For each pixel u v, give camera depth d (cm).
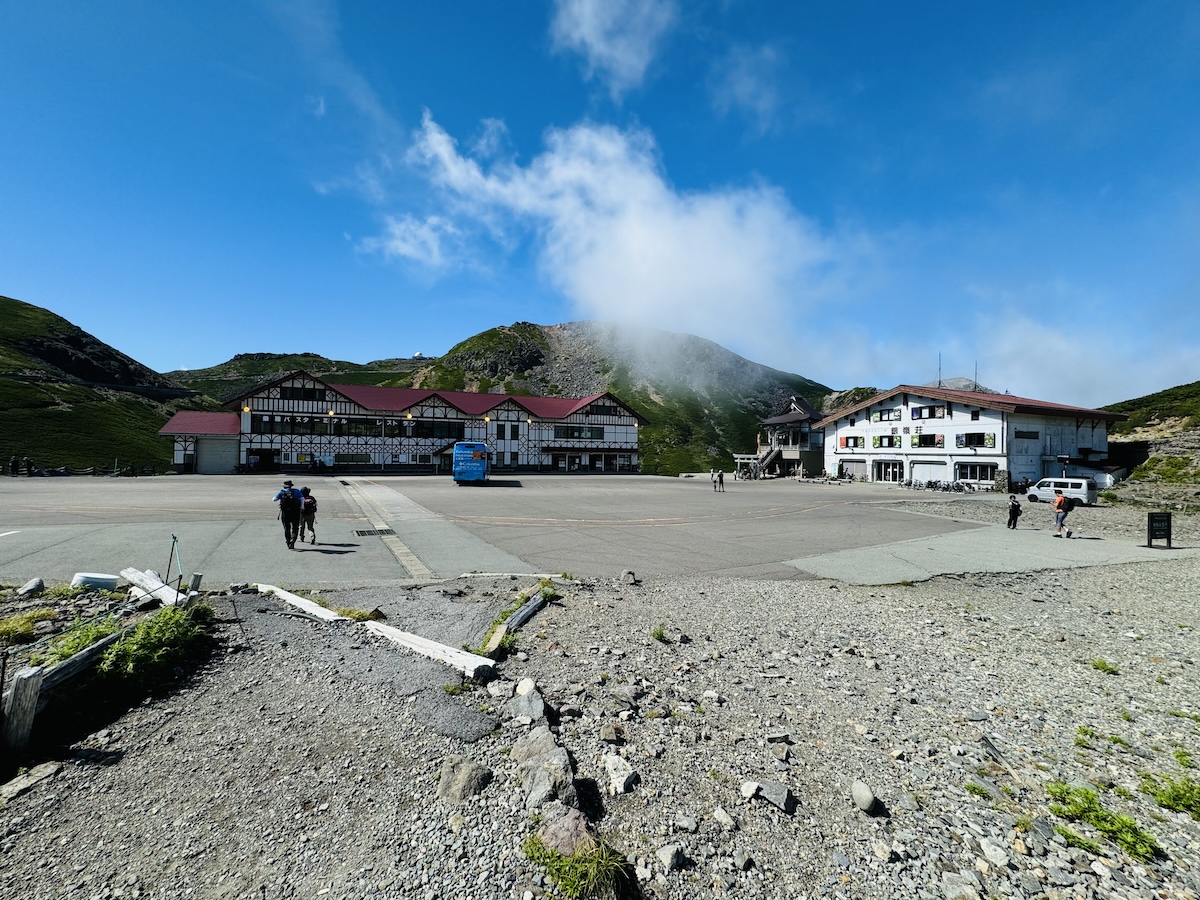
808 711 668
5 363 8256
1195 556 1892
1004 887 405
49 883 365
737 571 1484
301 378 6309
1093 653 952
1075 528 2559
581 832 406
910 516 2906
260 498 2869
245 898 358
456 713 581
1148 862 440
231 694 617
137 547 1420
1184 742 644
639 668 747
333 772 484
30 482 3891
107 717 559
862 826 462
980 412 5131
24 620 761
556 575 1304
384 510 2617
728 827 444
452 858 391
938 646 948
